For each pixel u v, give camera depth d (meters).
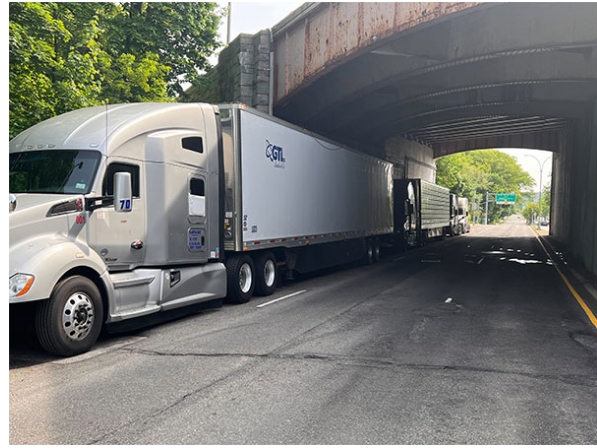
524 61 19.48
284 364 6.47
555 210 47.94
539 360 6.75
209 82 22.48
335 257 16.84
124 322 7.81
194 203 9.49
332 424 4.62
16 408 5.00
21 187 7.57
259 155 11.62
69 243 6.96
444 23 16.98
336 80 22.42
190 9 20.72
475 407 5.07
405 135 42.34
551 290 13.39
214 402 5.15
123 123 8.16
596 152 17.66
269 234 12.03
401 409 5.00
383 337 7.92
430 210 33.75
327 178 15.85
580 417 4.84
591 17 14.65
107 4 18.45
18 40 10.72
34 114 11.81
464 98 24.84
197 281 9.46
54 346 6.65
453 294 12.37
